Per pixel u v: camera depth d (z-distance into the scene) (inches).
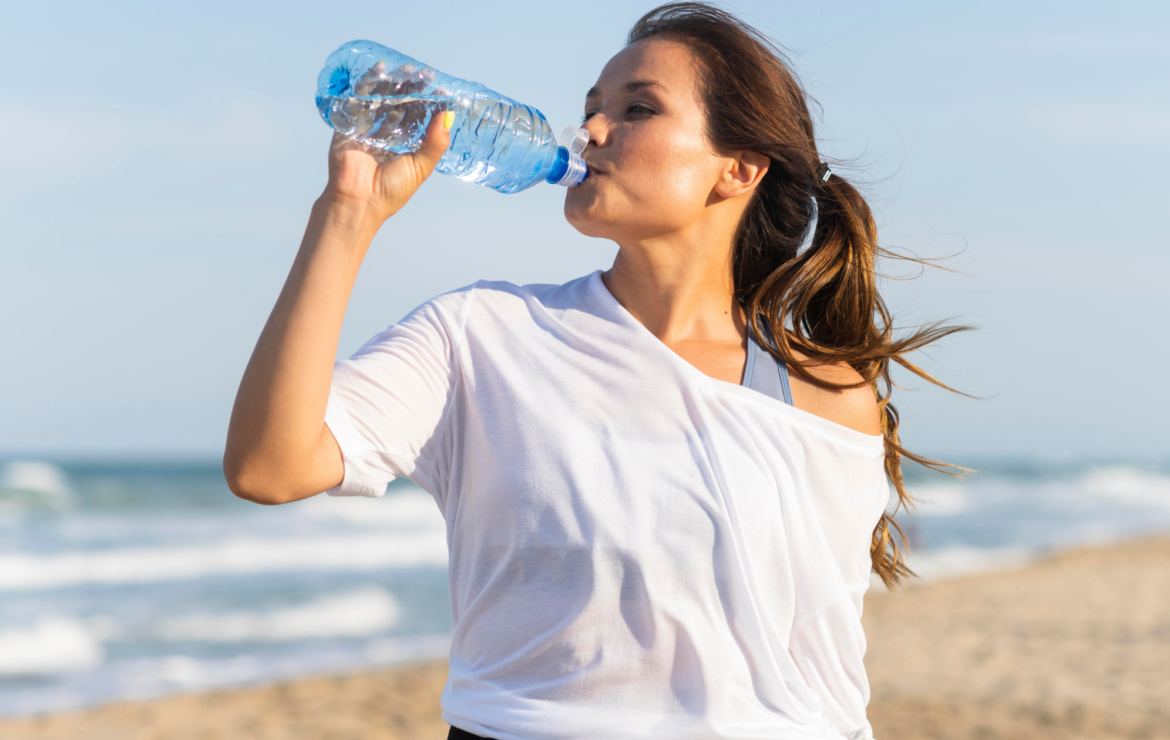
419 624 530.3
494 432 61.4
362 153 56.4
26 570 722.2
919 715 298.2
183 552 813.9
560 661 57.9
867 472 66.7
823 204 77.0
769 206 75.7
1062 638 443.8
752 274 75.8
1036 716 295.3
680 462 59.9
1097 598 585.0
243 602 590.9
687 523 58.3
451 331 64.5
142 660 425.7
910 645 432.1
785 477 62.2
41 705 339.3
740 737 57.4
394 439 60.9
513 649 59.0
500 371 62.9
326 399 55.7
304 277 55.1
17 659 422.0
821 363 70.1
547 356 63.3
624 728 56.5
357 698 334.0
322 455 57.1
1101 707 305.1
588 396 61.4
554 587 58.1
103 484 1385.3
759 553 60.4
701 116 68.3
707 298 71.4
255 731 292.7
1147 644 422.3
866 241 77.5
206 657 434.6
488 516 60.4
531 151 66.4
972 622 496.4
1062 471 2982.3
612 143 68.0
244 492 55.9
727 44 70.2
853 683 66.9
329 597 609.3
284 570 741.9
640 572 57.2
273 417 54.0
